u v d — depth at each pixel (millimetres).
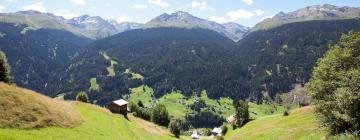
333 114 48844
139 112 175500
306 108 122625
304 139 66125
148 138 88250
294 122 99562
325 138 53156
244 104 172625
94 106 105812
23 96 60312
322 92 55500
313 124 84375
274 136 87000
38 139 46656
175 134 130750
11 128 48906
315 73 58594
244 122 166625
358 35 56781
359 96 44469
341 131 48969
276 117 134000
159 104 179375
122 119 104312
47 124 55844
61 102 76375
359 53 56094
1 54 96812
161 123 175750
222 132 182625
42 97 67500
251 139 94312
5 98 56031
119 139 67312
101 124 77625
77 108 86062
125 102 124625
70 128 59625
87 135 59531
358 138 39844
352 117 45312
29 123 52906
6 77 97375
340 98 46344
